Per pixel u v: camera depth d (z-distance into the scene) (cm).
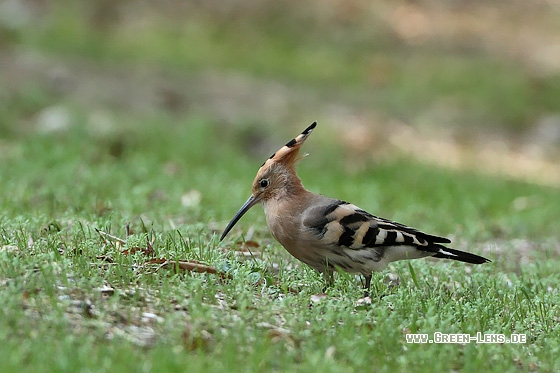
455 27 3431
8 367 555
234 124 2188
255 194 880
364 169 1942
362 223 838
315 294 808
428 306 776
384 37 3238
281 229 860
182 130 2027
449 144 2442
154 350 616
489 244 1284
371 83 2881
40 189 1277
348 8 3353
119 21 2995
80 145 1742
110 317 679
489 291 869
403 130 2500
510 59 3247
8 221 936
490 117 2739
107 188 1345
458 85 2928
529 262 1176
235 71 2806
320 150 2102
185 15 3109
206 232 1060
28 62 2481
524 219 1505
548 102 2888
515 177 2084
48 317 650
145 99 2380
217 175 1606
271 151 2122
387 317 740
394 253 849
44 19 2866
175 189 1380
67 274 743
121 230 970
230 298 755
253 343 646
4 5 2861
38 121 1989
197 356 618
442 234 1326
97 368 572
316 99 2673
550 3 3784
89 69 2552
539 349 724
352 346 655
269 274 868
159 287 759
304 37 3145
